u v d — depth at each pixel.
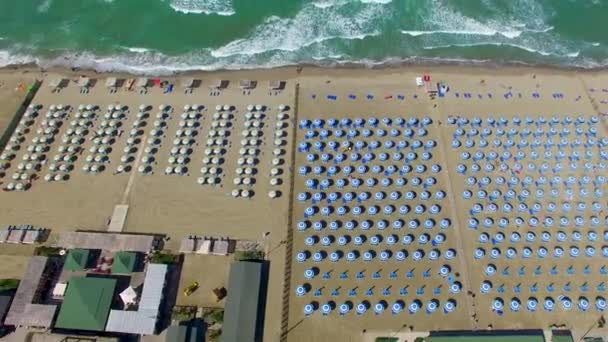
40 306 53.16
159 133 68.88
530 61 78.50
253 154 66.62
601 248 58.69
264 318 53.97
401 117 70.38
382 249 58.66
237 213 61.72
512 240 59.09
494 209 61.44
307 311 54.16
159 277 55.12
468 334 52.44
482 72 76.62
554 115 70.38
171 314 54.00
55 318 52.94
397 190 63.38
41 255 57.25
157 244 58.97
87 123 69.94
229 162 66.00
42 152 67.06
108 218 61.38
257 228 60.41
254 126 69.38
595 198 62.69
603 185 63.69
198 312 54.06
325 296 55.34
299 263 57.69
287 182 64.12
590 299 55.03
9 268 57.16
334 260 57.72
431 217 61.06
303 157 66.31
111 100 72.62
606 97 72.75
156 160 66.38
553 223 60.56
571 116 70.25
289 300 55.12
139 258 57.56
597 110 71.00
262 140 67.94
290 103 72.25
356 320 53.81
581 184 63.78
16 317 52.47
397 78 75.88
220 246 58.28
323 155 66.25
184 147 67.25
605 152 66.50
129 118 70.50
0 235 58.97
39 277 54.91
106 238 58.34
